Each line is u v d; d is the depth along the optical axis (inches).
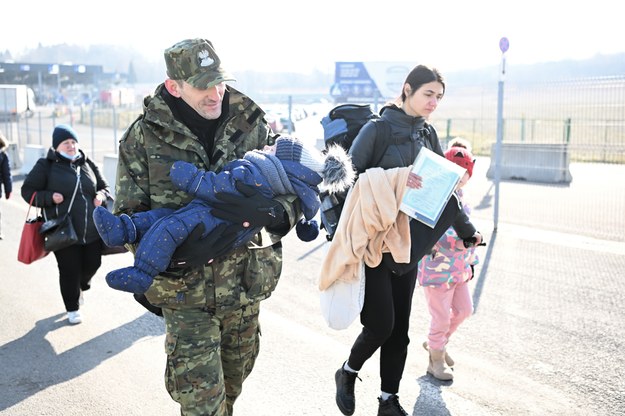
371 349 140.3
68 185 217.0
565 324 215.6
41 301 250.5
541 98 553.0
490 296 247.4
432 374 176.6
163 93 112.5
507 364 184.2
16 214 440.5
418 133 146.3
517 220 400.2
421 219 134.2
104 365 188.7
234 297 113.8
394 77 944.9
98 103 2915.8
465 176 163.3
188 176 106.0
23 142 1116.5
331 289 137.9
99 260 226.8
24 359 193.2
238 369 122.9
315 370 182.1
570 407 157.6
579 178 581.9
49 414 158.9
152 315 233.8
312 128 604.1
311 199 113.6
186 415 109.0
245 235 108.8
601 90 523.8
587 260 300.4
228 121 116.8
